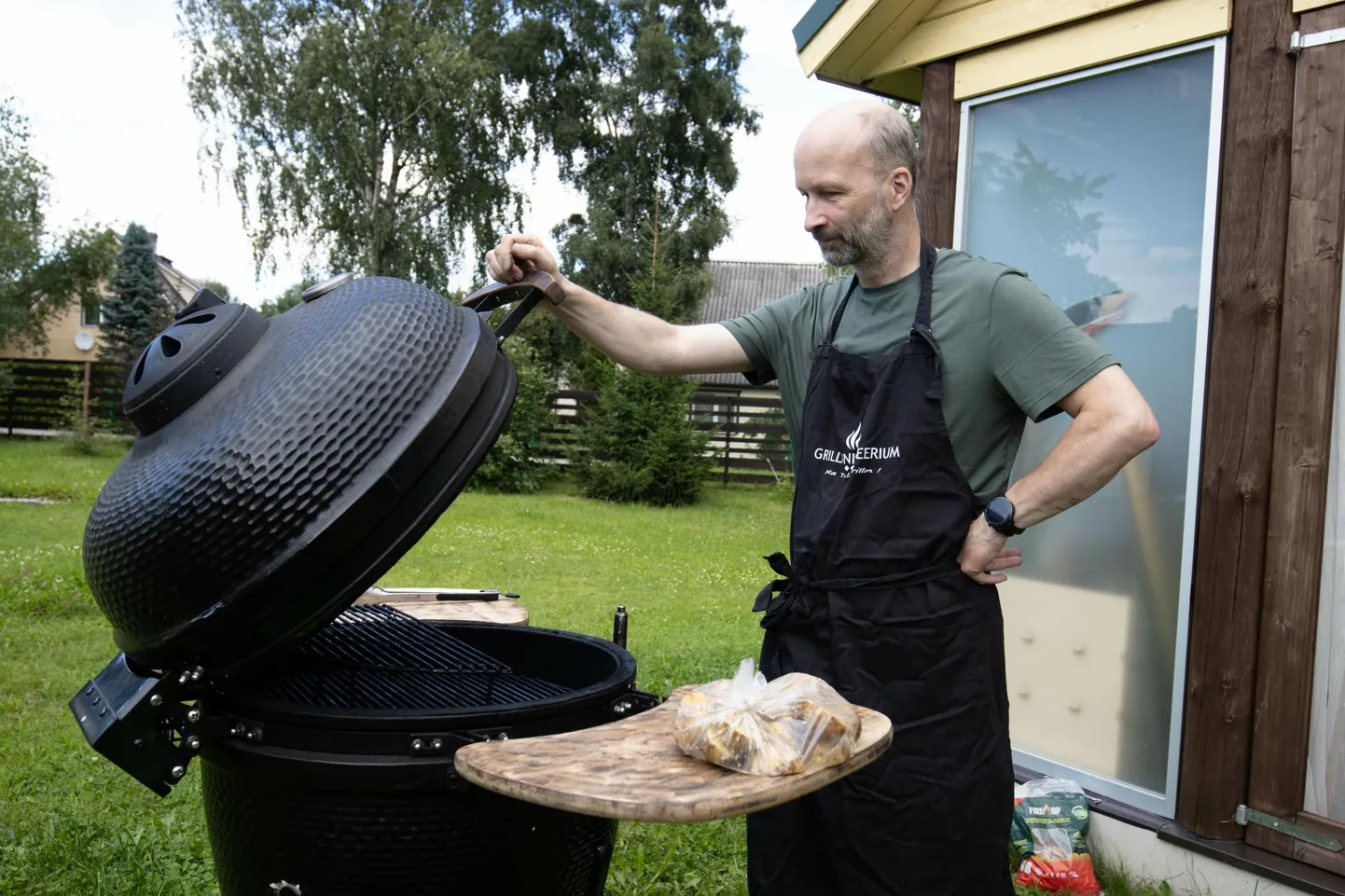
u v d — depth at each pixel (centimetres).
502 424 170
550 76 2802
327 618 159
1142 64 310
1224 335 282
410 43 2367
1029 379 183
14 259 2091
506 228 2623
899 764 188
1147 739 308
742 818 338
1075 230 331
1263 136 275
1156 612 306
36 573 698
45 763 376
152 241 2584
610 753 140
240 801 171
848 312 208
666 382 1441
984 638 191
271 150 2384
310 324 169
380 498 153
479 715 160
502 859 170
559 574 831
